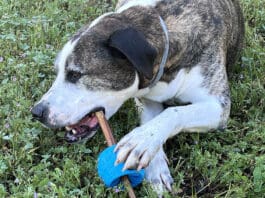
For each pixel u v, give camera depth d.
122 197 0.78
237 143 0.90
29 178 0.80
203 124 0.88
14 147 0.87
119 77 0.82
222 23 0.95
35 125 0.91
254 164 0.85
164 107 0.96
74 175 0.80
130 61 0.78
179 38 0.87
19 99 0.96
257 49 1.15
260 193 0.80
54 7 1.26
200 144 0.90
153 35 0.84
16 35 1.16
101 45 0.82
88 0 1.32
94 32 0.82
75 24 1.22
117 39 0.79
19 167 0.82
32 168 0.83
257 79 1.05
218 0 0.98
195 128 0.88
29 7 1.28
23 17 1.25
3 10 1.24
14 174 0.83
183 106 0.87
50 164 0.84
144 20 0.86
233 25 1.01
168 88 0.90
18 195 0.77
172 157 0.89
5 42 1.13
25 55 1.09
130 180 0.79
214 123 0.89
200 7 0.92
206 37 0.91
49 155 0.85
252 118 0.97
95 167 0.84
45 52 1.10
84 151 0.86
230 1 1.04
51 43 1.15
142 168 0.77
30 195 0.76
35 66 1.06
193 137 0.90
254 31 1.23
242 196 0.78
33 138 0.88
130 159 0.76
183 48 0.88
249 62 1.10
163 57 0.85
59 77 0.84
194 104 0.88
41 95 0.99
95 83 0.82
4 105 0.96
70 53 0.82
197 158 0.84
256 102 1.01
